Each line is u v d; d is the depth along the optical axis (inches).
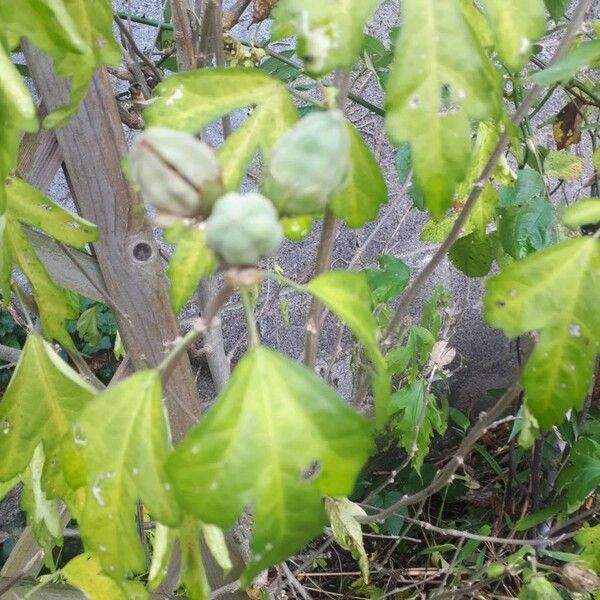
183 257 8.7
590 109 19.4
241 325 24.9
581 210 8.3
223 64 11.9
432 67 7.3
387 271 17.8
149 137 6.5
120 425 7.4
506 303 8.3
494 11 7.7
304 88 17.6
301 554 24.0
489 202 14.6
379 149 23.4
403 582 23.2
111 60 8.3
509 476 23.2
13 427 9.9
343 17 7.3
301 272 23.4
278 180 6.6
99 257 12.6
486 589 20.3
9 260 10.1
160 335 13.5
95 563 11.6
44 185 12.0
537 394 8.5
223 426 6.4
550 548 20.2
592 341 8.3
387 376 7.5
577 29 9.3
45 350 9.9
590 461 17.7
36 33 7.6
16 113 7.5
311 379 6.6
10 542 23.4
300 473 6.5
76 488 7.7
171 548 8.9
